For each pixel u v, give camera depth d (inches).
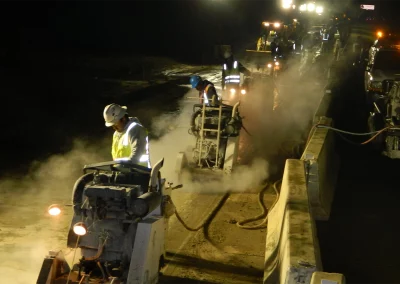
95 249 217.2
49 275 203.9
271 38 1045.2
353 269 282.2
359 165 494.9
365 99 799.1
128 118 241.3
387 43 897.5
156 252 226.5
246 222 334.6
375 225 346.0
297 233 222.1
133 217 215.6
